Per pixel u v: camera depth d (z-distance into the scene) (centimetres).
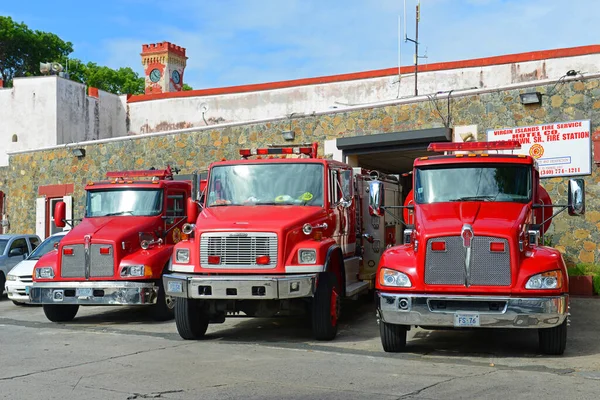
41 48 5200
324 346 958
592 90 1470
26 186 2420
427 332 1067
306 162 1090
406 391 668
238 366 805
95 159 2252
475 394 654
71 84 2744
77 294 1196
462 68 2209
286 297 946
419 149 1686
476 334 1045
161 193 1347
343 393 661
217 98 2653
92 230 1240
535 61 2109
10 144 2736
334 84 2403
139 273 1199
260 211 1028
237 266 973
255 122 1939
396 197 1529
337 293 1027
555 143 1502
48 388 692
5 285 1576
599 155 1455
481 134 1602
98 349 938
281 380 724
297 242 986
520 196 955
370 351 915
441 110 1655
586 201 1465
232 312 1034
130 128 2866
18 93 2741
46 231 2356
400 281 856
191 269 989
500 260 828
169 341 1013
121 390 680
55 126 2664
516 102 1558
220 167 1109
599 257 1449
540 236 1001
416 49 2277
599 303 1272
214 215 1029
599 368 792
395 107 1723
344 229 1147
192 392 669
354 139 1752
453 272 837
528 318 813
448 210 917
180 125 2738
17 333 1112
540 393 659
